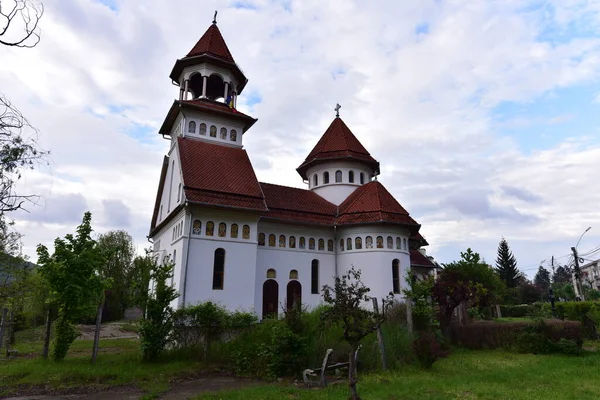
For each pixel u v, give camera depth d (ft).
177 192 87.66
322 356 51.01
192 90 110.93
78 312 55.11
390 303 54.75
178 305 72.38
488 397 37.19
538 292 239.30
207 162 88.74
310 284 98.48
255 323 58.70
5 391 42.06
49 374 47.01
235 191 84.53
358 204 104.78
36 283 81.87
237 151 97.30
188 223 77.87
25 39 24.53
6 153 28.02
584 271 321.73
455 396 37.58
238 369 51.44
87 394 41.16
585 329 85.76
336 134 128.77
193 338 57.98
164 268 59.06
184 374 49.90
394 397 37.35
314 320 55.31
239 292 79.77
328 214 106.32
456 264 100.94
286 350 50.49
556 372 48.78
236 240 82.53
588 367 52.42
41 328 119.85
